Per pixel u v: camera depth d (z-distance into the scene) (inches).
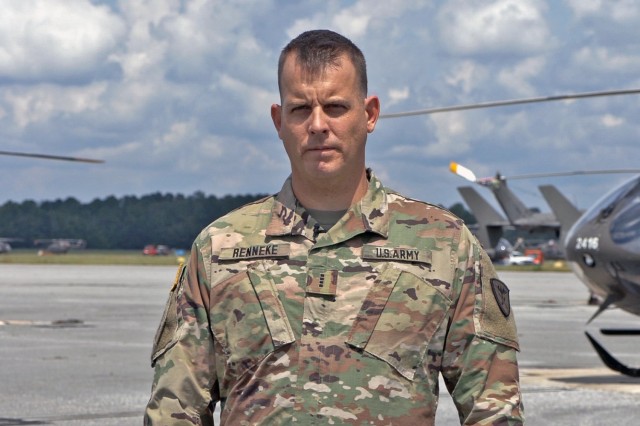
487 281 148.6
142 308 1211.9
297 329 142.4
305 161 144.6
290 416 140.7
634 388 545.0
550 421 437.4
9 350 711.7
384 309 142.4
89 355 679.7
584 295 1764.3
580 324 1056.8
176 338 148.6
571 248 642.8
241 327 144.3
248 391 143.1
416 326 142.6
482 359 145.8
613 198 637.3
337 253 144.9
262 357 142.6
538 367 648.4
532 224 2486.5
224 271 146.5
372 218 146.3
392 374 141.4
